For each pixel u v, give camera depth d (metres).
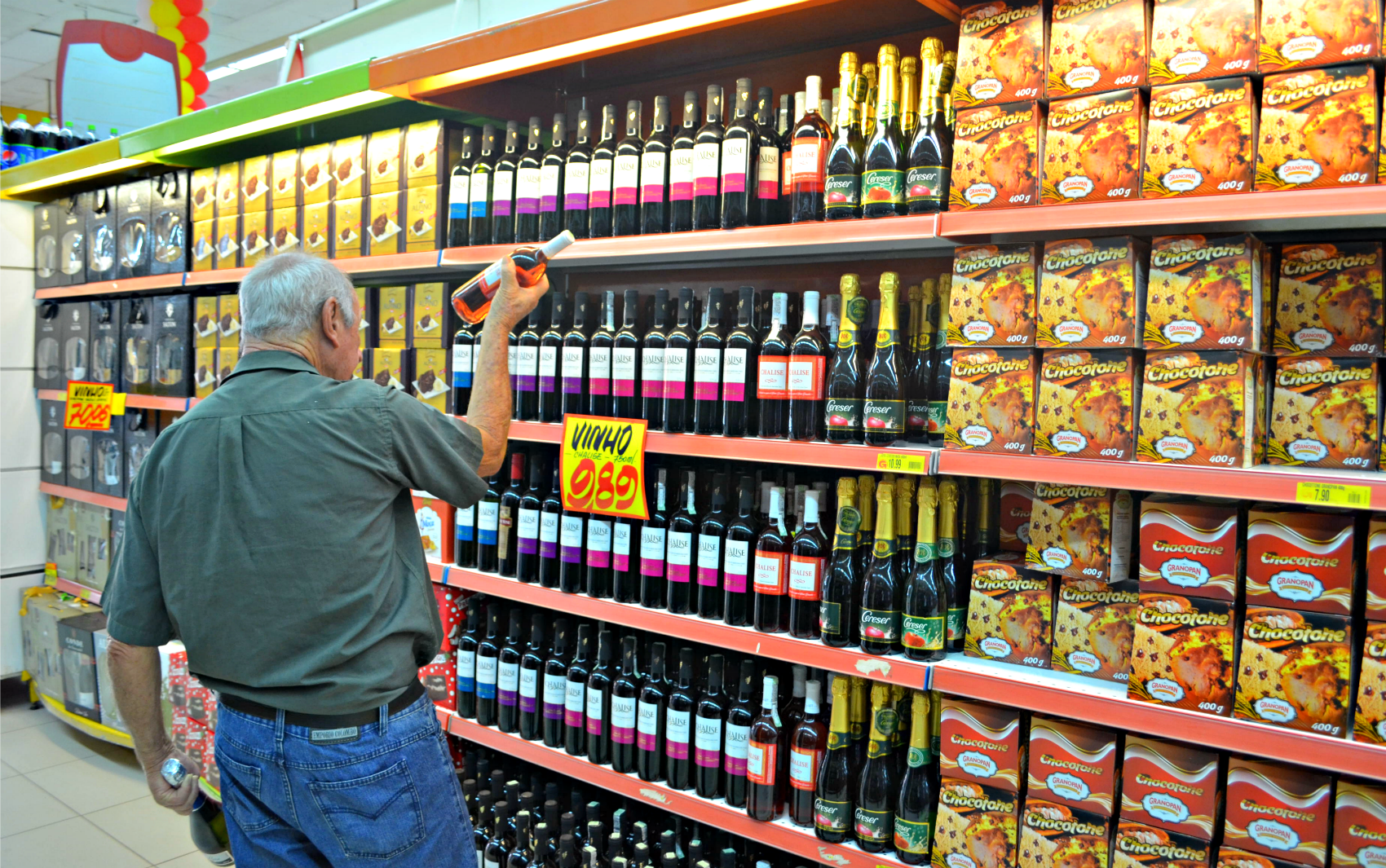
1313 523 1.51
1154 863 1.67
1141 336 1.68
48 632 4.02
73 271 4.08
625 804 2.63
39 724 4.18
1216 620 1.59
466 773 2.88
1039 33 1.71
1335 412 1.61
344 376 1.73
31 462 4.35
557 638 2.52
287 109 2.80
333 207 2.91
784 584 2.11
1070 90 1.67
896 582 1.93
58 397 4.20
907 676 1.87
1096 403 1.68
